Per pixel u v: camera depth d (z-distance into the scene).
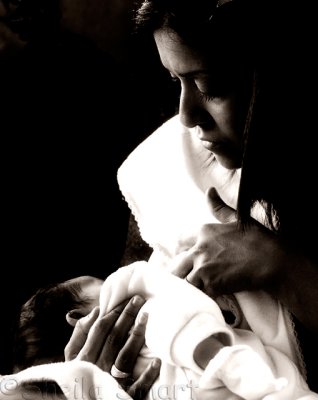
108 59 2.41
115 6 2.70
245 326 1.35
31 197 2.23
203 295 1.24
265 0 1.13
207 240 1.32
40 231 2.21
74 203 2.25
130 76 2.37
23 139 2.25
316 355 1.35
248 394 1.13
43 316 1.63
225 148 1.27
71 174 2.26
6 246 2.18
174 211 1.53
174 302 1.23
